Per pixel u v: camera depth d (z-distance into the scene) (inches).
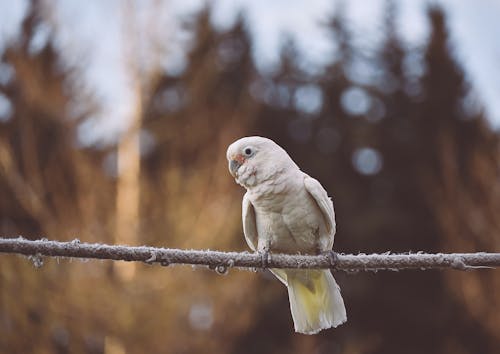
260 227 259.1
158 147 545.0
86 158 502.3
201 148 534.9
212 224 489.4
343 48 1022.4
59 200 483.5
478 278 584.7
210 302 483.2
